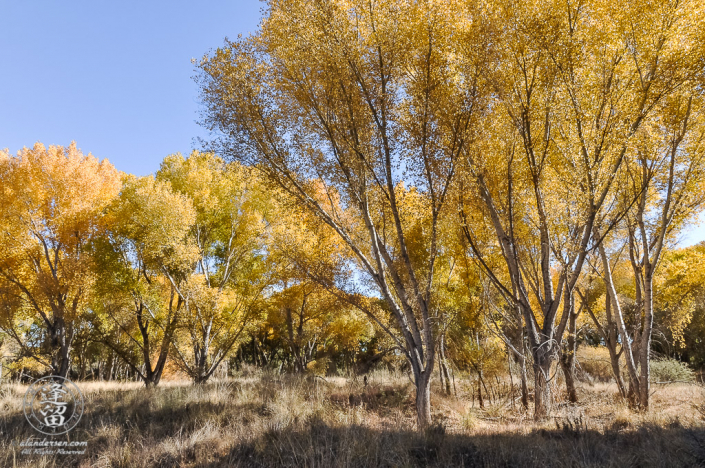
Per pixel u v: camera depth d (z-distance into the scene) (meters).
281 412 7.89
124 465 5.30
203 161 20.22
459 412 11.06
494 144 10.50
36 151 16.91
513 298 10.68
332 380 17.64
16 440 6.11
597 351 20.72
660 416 7.93
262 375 16.25
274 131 10.11
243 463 5.29
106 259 17.36
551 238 10.48
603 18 9.62
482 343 13.71
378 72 9.98
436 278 15.78
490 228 11.57
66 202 17.02
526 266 12.72
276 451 5.45
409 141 9.95
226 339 18.89
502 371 13.52
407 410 12.23
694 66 8.84
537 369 10.08
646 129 9.65
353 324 21.80
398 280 10.20
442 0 9.81
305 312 21.25
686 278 14.07
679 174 10.59
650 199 11.94
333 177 9.99
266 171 10.16
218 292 17.17
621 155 9.48
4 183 16.47
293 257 11.78
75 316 17.06
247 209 18.70
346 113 9.83
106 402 9.57
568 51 9.42
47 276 16.11
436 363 16.80
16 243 16.12
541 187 10.18
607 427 7.21
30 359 20.55
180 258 16.30
